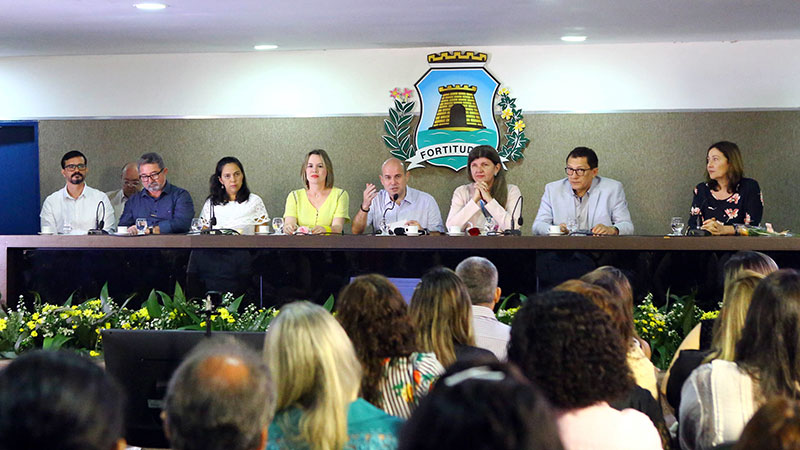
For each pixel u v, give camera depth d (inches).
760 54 288.0
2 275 208.7
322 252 204.7
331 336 72.1
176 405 55.6
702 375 84.3
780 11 238.1
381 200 275.7
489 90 297.7
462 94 298.4
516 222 254.4
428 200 274.2
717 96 290.8
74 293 209.5
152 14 238.2
